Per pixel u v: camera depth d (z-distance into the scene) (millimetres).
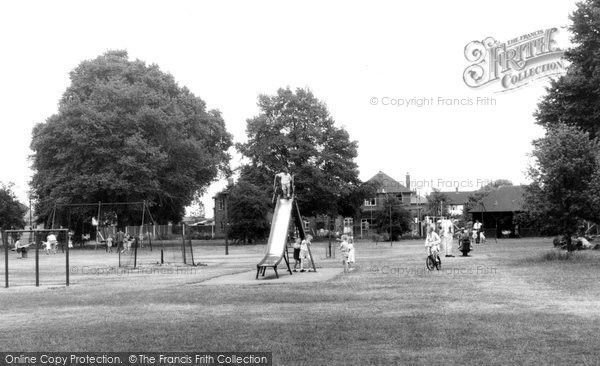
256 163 87000
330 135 88438
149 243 58406
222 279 27547
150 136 72000
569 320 13664
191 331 13367
